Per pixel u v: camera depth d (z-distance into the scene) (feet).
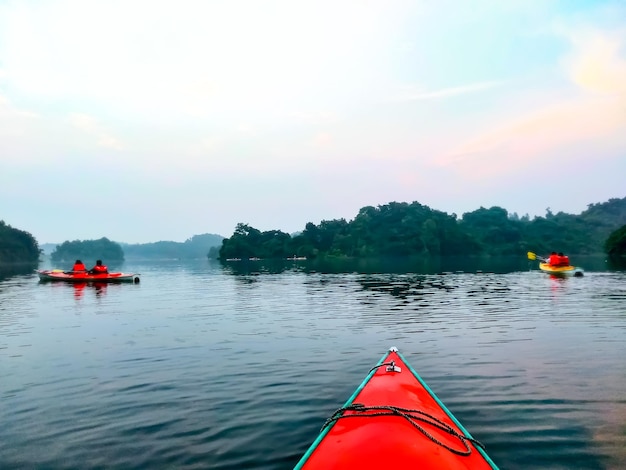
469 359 26.68
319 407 19.25
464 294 62.95
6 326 40.65
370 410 14.25
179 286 86.63
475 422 17.19
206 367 25.85
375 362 26.35
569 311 45.19
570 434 16.01
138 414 18.88
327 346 30.86
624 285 72.69
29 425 17.92
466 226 375.86
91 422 18.11
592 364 25.18
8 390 22.20
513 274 105.91
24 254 387.96
